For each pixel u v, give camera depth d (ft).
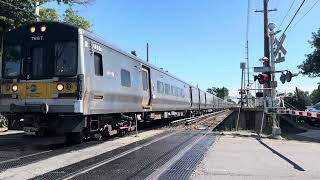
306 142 59.88
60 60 47.26
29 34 48.67
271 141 58.85
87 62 48.11
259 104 115.24
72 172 32.94
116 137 60.39
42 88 47.29
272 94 68.95
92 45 49.67
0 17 80.43
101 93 51.47
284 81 67.51
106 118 56.18
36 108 46.65
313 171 35.19
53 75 47.21
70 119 47.67
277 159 41.34
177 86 106.42
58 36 47.67
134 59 66.08
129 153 43.50
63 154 42.16
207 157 41.55
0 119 78.23
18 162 37.24
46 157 40.16
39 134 48.65
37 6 87.66
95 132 53.88
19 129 48.88
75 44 47.11
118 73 57.82
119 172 33.19
